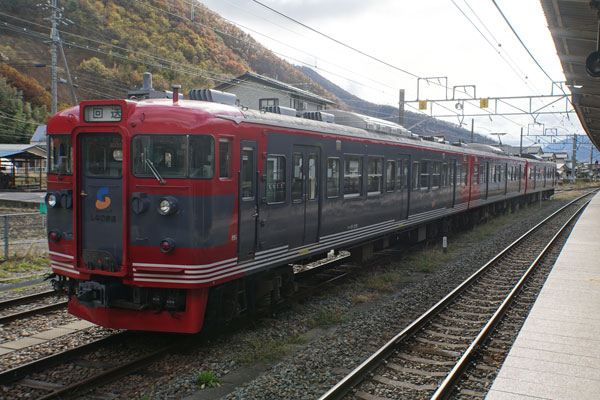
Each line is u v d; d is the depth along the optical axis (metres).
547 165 37.41
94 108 6.30
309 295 9.33
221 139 6.30
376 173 11.25
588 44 11.08
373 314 8.08
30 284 9.63
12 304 8.17
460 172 17.59
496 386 4.90
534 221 23.64
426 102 22.34
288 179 7.88
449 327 7.52
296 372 5.62
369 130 11.17
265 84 35.00
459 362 5.60
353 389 5.16
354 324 7.52
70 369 5.72
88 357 6.09
